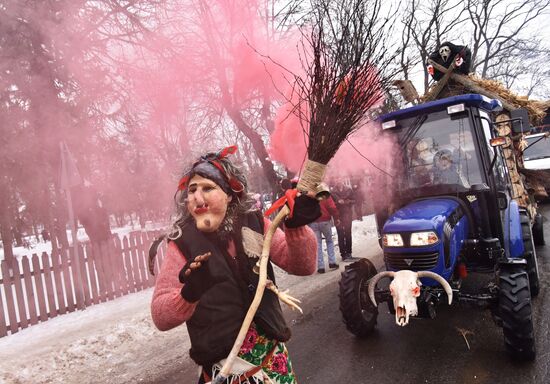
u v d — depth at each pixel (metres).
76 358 4.62
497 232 3.94
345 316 3.91
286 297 1.60
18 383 4.12
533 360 3.33
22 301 6.07
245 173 1.75
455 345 3.75
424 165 4.30
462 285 4.92
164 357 4.35
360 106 1.64
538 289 4.60
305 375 3.52
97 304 7.06
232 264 1.57
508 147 5.74
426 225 3.41
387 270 3.81
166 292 1.48
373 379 3.32
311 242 1.66
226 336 1.53
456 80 6.63
